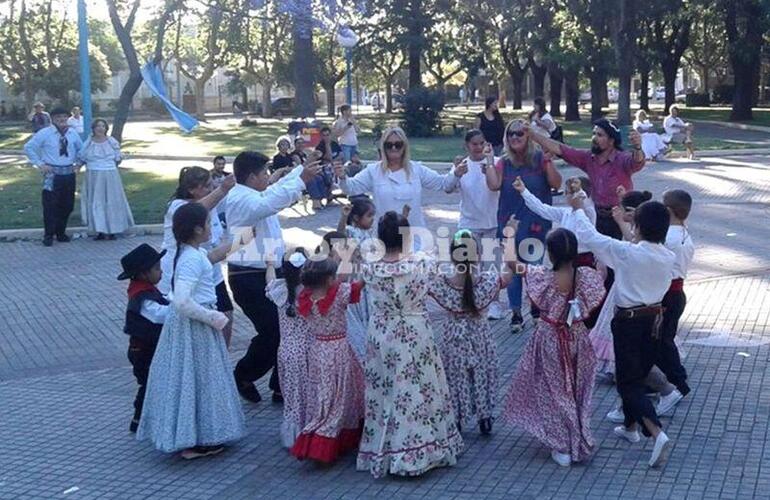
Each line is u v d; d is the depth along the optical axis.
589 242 6.62
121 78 77.69
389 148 8.48
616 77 47.56
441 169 26.47
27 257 15.20
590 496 6.02
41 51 58.66
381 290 6.41
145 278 7.19
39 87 58.91
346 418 6.77
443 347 7.01
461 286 6.85
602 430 7.17
